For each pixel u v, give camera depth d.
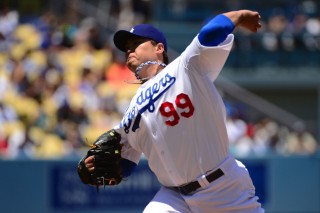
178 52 57.91
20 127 38.59
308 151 41.38
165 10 59.53
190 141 15.24
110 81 45.62
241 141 42.88
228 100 50.59
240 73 57.22
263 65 57.75
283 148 45.72
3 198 33.66
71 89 42.69
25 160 33.72
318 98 58.94
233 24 14.76
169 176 15.70
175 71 15.23
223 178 15.38
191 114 15.15
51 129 39.06
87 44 49.16
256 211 15.88
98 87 44.00
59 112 39.94
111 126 41.00
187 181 15.48
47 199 33.75
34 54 46.88
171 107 15.19
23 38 49.81
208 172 15.33
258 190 36.19
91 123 40.59
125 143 16.44
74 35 50.00
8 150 36.56
